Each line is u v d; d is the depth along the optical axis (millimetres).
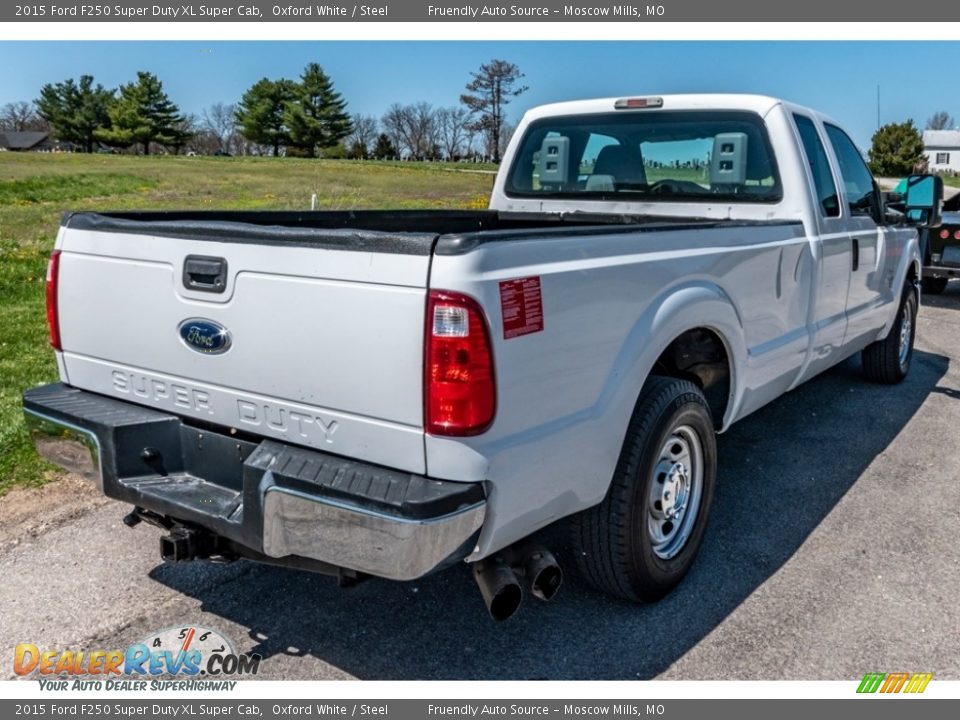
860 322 5457
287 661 3051
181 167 54844
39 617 3279
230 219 4082
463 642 3176
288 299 2578
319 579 3619
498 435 2463
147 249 2916
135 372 3059
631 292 2961
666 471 3393
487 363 2375
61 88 109750
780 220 4258
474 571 2752
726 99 4598
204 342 2799
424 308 2340
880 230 5570
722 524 4180
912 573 3707
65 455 3107
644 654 3104
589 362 2791
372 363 2441
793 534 4082
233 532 2664
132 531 3996
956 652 3129
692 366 3604
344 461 2555
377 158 100125
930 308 10906
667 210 4852
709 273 3422
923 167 78375
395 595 3492
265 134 99562
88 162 58250
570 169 5223
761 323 3949
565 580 3617
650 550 3266
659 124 4812
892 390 6711
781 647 3148
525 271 2508
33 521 4047
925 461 5098
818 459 5109
